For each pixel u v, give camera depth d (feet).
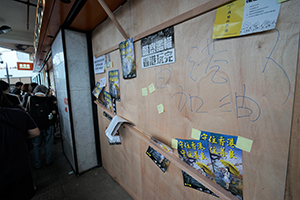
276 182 1.96
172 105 3.23
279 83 1.80
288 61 1.70
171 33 2.99
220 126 2.45
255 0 1.87
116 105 5.33
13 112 3.56
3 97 3.61
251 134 2.12
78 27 5.87
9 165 3.41
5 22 10.14
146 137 3.97
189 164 3.06
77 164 6.55
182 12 2.75
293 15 1.62
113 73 5.13
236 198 2.40
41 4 4.55
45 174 6.81
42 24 5.36
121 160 5.59
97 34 5.87
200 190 2.96
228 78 2.26
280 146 1.87
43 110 6.95
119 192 5.58
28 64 30.35
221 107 2.40
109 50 5.08
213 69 2.42
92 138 6.96
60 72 6.66
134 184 5.06
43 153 9.16
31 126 4.00
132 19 3.97
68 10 4.44
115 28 4.71
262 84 1.94
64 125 7.57
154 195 4.23
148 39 3.52
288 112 1.76
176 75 3.04
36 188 5.90
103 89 5.97
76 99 6.28
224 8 2.15
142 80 3.94
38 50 9.33
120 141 5.47
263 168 2.06
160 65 3.35
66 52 5.82
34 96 6.96
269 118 1.93
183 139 3.08
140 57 3.87
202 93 2.63
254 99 2.03
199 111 2.72
